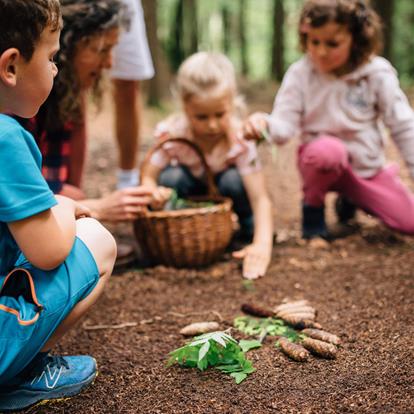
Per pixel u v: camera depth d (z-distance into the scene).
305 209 3.18
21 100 1.48
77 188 3.15
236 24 17.11
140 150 5.21
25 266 1.58
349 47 2.93
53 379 1.73
